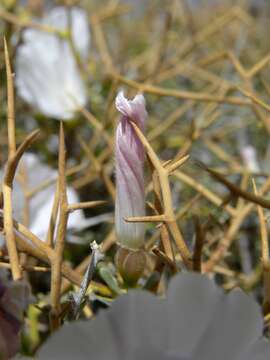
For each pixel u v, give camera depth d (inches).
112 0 11.8
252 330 3.0
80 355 2.8
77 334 2.8
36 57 8.2
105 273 4.5
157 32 11.9
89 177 7.2
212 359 3.0
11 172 4.1
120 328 2.9
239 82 9.7
